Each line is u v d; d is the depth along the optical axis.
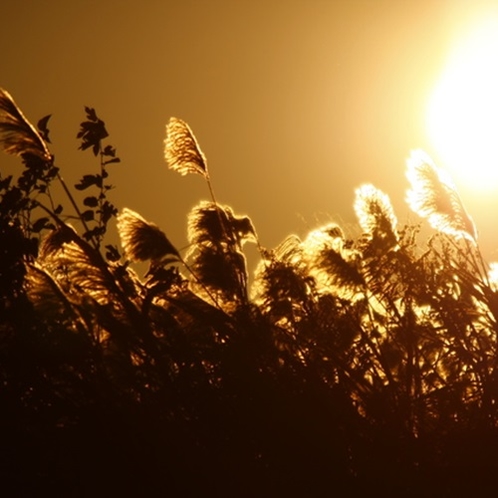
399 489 14.57
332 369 15.79
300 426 14.84
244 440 14.81
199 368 15.16
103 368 15.26
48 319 15.34
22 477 14.78
